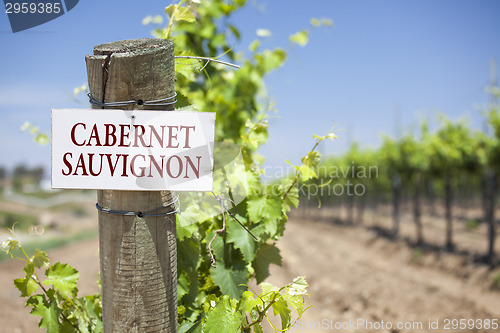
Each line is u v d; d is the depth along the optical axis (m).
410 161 16.83
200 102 2.98
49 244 19.52
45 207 53.41
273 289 1.68
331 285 10.78
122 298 1.47
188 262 2.06
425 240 16.59
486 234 16.45
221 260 2.10
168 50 1.49
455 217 23.44
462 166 14.43
